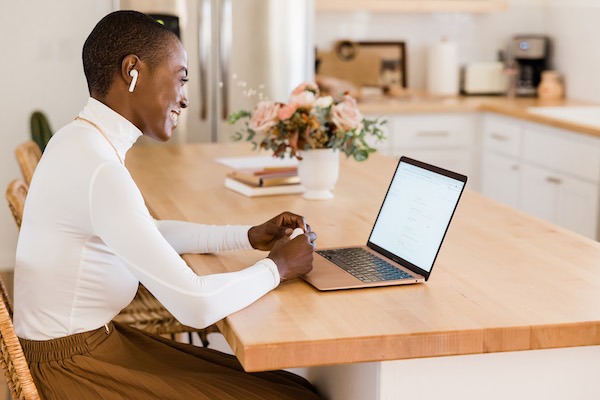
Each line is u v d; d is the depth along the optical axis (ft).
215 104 15.03
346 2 17.26
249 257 6.65
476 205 8.41
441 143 16.74
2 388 10.35
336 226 7.61
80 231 5.67
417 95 18.15
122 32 5.74
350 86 17.04
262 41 15.06
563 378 5.59
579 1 16.88
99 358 5.83
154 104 5.89
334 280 5.95
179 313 5.37
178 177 9.89
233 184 9.17
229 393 5.81
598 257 6.59
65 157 5.68
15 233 15.78
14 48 15.28
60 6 15.26
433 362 5.40
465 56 18.85
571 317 5.25
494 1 17.99
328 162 8.57
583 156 13.37
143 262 5.35
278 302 5.60
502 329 5.08
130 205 5.45
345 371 6.17
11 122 15.51
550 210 14.51
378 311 5.39
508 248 6.84
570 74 17.35
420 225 6.27
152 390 5.68
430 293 5.74
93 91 5.92
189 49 14.70
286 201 8.63
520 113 15.14
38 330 5.81
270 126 8.34
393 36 18.52
